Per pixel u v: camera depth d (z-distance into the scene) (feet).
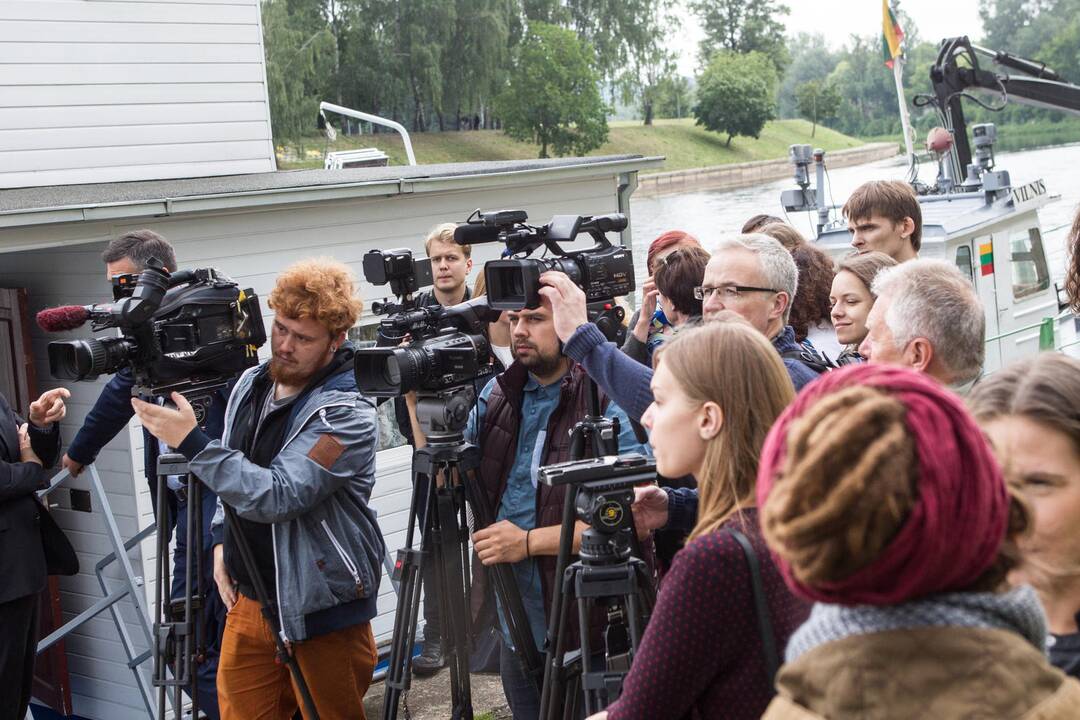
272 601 12.41
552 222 11.18
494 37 212.02
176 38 29.32
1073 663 6.16
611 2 251.60
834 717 4.15
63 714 22.39
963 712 3.98
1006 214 29.99
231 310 12.94
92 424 15.46
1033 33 255.70
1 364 22.18
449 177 23.52
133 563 20.47
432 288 20.11
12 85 26.61
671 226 115.14
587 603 9.04
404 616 11.94
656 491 10.02
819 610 4.44
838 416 4.15
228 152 30.40
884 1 44.09
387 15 208.64
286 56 187.21
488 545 11.16
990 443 4.38
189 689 13.38
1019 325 30.63
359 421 12.51
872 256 13.84
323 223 22.65
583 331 10.25
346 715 12.71
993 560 4.21
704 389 7.05
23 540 15.07
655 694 6.33
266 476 11.99
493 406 12.28
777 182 216.95
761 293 11.35
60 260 21.08
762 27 325.83
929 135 35.88
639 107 271.49
